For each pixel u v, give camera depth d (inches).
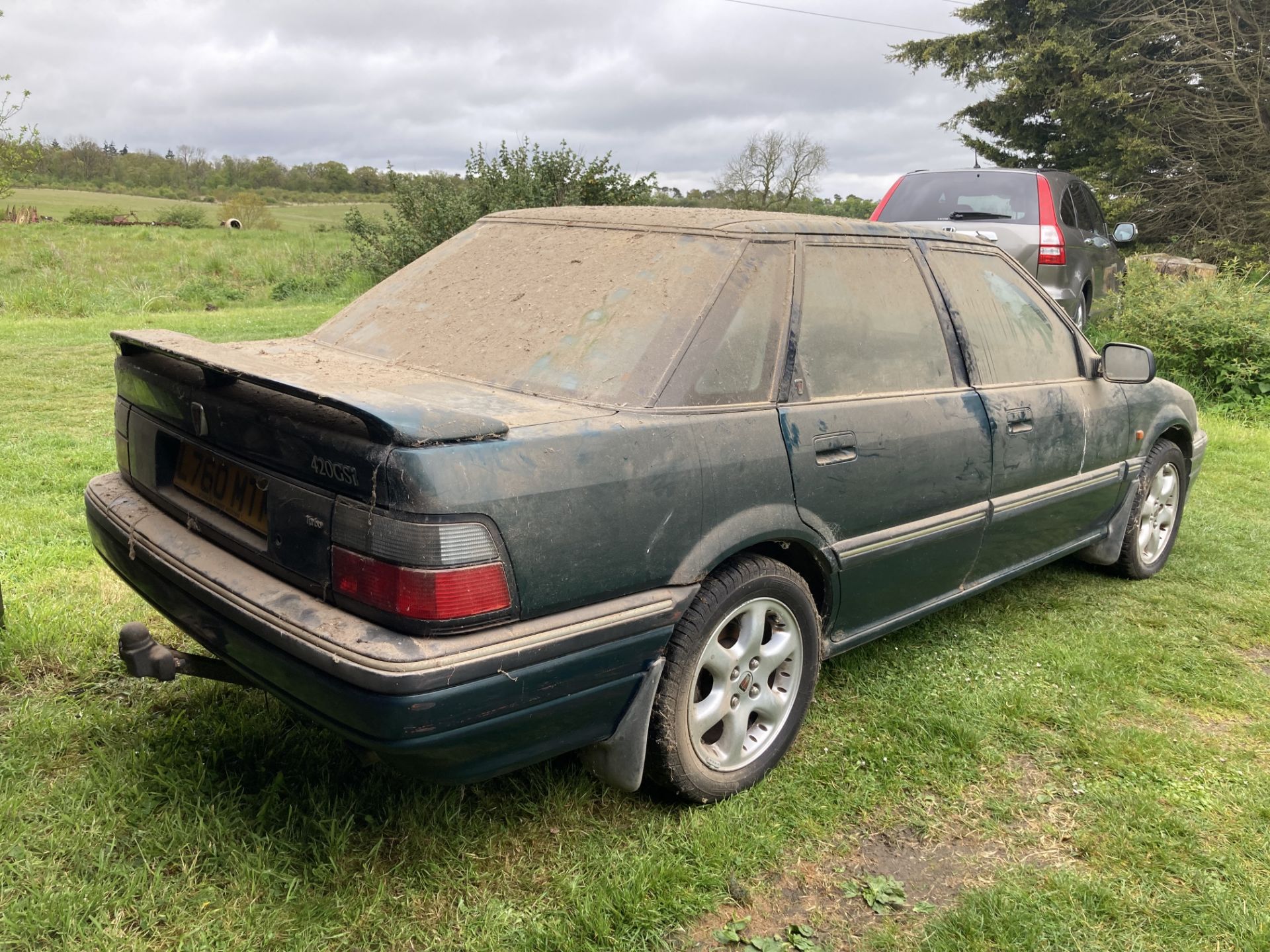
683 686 102.2
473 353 114.5
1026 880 101.1
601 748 99.9
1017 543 154.0
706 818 106.7
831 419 115.7
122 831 97.2
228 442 97.4
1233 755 128.1
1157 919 96.1
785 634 115.1
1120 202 932.0
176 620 101.6
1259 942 92.7
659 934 89.4
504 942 87.4
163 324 550.3
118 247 1212.5
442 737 81.3
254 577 92.4
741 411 106.5
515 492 84.1
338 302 762.8
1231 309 386.0
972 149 1090.1
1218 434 332.5
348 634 81.2
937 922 94.1
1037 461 151.7
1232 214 932.0
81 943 82.6
